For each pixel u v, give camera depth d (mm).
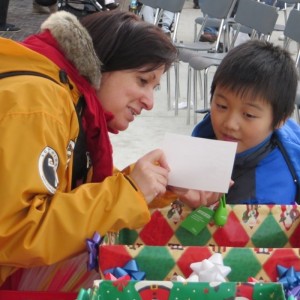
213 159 1427
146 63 1489
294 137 1829
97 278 1486
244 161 1704
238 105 1646
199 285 1183
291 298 1141
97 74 1458
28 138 1269
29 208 1272
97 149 1516
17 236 1273
